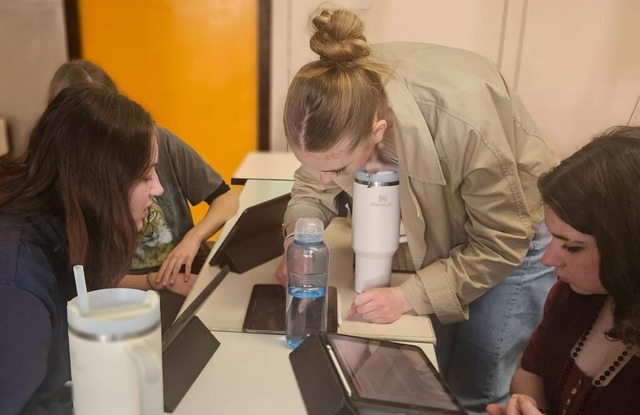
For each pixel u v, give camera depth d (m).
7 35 3.03
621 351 0.96
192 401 0.86
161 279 1.61
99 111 0.82
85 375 0.64
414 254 1.29
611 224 0.84
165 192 1.78
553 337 1.11
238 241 1.37
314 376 0.88
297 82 1.02
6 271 0.75
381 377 0.86
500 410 1.02
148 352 0.64
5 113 3.12
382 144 1.16
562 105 3.05
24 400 0.72
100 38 3.09
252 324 1.09
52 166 0.83
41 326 0.75
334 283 1.28
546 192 0.94
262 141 3.25
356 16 1.08
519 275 1.46
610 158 0.86
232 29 3.07
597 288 0.97
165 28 3.08
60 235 0.85
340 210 1.65
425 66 1.17
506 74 3.04
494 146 1.10
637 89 2.96
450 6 2.96
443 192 1.20
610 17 2.89
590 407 0.99
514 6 2.93
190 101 3.20
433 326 1.21
